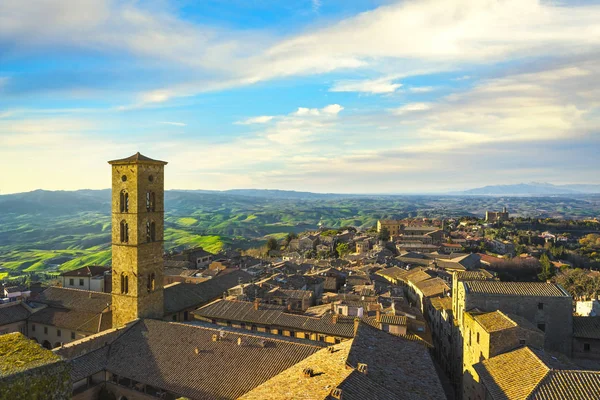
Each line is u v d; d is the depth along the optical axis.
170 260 181.25
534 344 52.81
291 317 79.94
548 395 39.78
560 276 150.75
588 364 58.66
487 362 51.44
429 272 134.38
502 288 65.38
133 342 63.69
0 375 12.20
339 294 105.12
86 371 57.22
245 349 57.47
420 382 41.28
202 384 52.12
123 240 74.12
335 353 45.00
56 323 88.38
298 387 36.91
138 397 56.06
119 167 73.50
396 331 72.44
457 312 73.62
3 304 92.31
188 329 64.75
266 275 136.88
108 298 94.69
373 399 34.22
